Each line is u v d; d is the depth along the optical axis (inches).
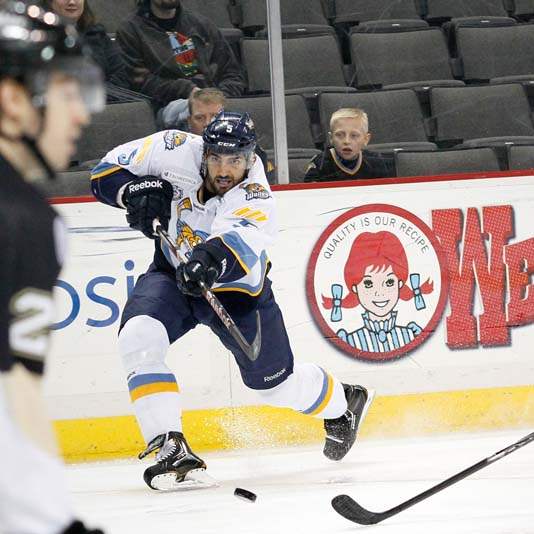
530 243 839.1
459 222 831.7
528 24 930.1
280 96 829.8
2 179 218.1
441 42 903.7
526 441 524.4
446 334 831.1
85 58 227.3
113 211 794.2
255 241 627.8
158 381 649.6
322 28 875.4
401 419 825.5
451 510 549.0
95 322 794.2
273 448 806.5
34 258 218.8
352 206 819.4
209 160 631.2
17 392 215.0
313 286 816.3
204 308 663.8
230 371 805.2
